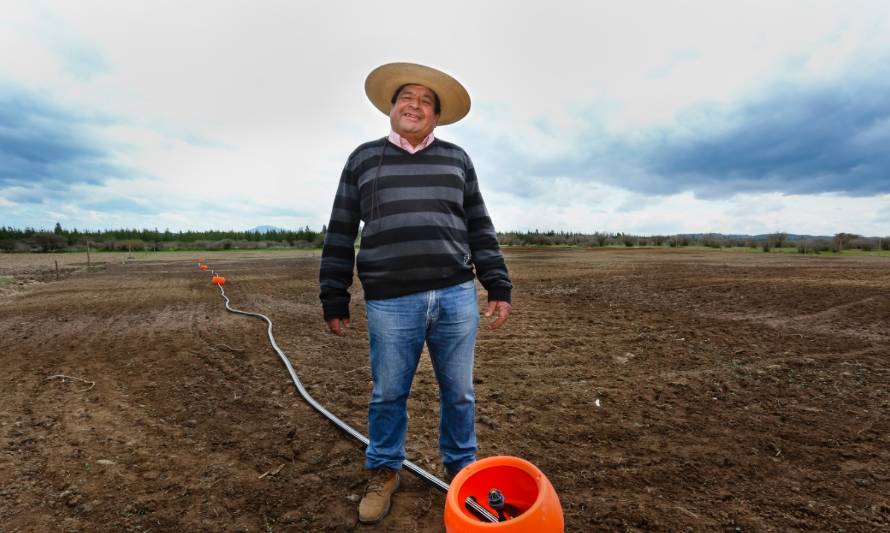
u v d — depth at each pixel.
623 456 2.82
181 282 14.74
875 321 6.27
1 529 2.19
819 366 4.41
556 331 6.23
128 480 2.63
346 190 2.39
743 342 5.36
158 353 5.50
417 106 2.24
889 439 2.94
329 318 2.41
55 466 2.79
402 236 2.19
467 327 2.30
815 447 2.87
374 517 2.22
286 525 2.23
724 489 2.45
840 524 2.14
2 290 13.18
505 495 1.75
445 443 2.44
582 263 19.19
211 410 3.70
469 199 2.47
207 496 2.47
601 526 2.16
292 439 3.15
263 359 5.21
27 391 4.20
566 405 3.65
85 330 7.03
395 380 2.27
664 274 13.34
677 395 3.81
